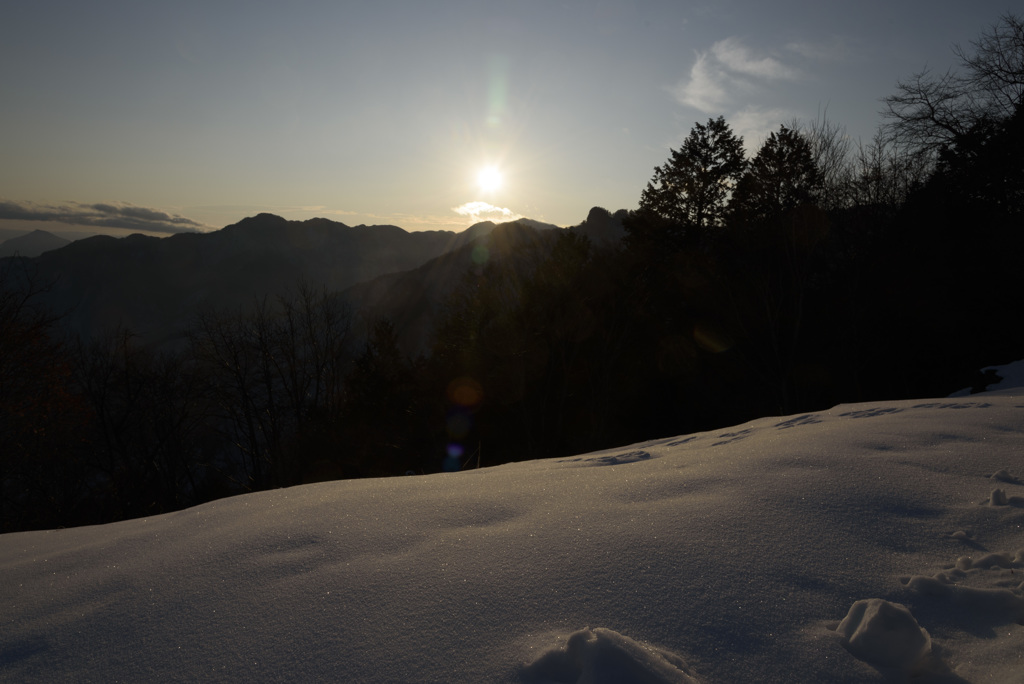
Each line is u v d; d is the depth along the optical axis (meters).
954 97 19.42
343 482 4.37
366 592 2.15
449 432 23.69
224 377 29.14
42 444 18.14
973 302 18.33
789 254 22.20
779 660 1.65
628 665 1.50
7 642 2.08
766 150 24.05
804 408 22.16
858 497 2.83
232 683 1.68
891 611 1.72
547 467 4.70
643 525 2.59
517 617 1.90
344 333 32.97
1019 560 2.18
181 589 2.34
